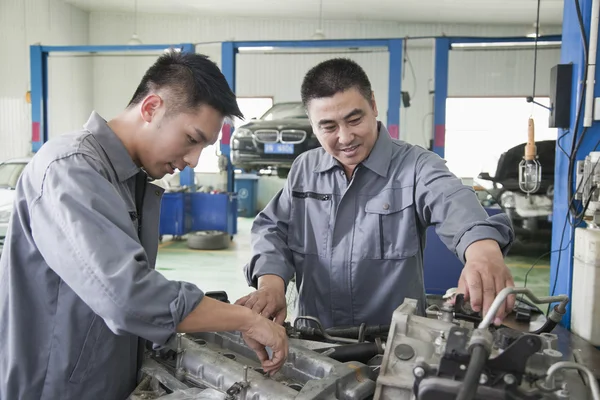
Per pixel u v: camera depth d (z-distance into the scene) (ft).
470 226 3.42
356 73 4.07
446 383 2.12
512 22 28.22
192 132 3.21
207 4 27.07
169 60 3.21
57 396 3.13
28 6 23.85
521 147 16.65
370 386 2.84
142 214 3.63
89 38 29.63
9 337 3.07
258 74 29.55
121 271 2.46
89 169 2.78
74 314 3.08
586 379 2.82
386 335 3.91
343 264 4.63
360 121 4.16
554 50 27.45
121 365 3.36
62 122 26.81
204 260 16.78
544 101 27.66
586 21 5.94
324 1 25.66
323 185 4.78
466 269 3.07
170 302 2.57
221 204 19.66
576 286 5.21
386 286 4.56
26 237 3.00
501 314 2.80
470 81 28.45
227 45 18.19
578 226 6.14
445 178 4.17
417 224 4.55
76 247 2.52
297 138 17.26
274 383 2.91
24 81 23.67
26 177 2.93
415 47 28.53
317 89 4.06
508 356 2.14
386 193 4.50
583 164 5.99
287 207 4.99
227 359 3.27
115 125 3.37
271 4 26.61
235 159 18.01
